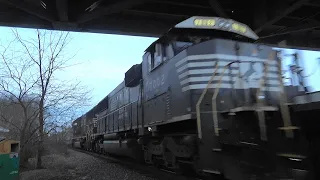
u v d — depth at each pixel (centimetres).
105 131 2205
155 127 1098
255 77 759
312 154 573
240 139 659
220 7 1303
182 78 891
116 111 1855
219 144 715
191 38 914
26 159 1552
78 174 1334
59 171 1438
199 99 792
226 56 834
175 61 947
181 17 1504
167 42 1020
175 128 1023
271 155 605
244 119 661
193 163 866
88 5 1312
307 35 1586
